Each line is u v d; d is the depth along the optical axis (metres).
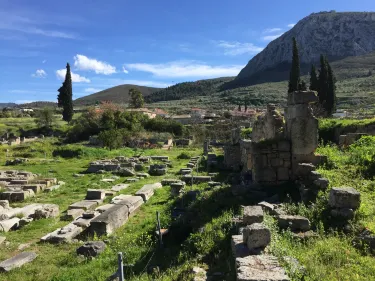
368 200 8.41
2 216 12.09
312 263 5.62
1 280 7.48
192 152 33.97
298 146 11.23
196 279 5.71
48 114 61.06
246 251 5.70
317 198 8.69
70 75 66.69
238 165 18.95
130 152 35.12
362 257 5.91
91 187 18.14
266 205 8.64
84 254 8.76
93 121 50.91
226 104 116.56
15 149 36.38
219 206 9.85
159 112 91.19
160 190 16.14
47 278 7.55
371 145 13.66
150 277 6.71
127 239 9.55
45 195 16.61
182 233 8.90
